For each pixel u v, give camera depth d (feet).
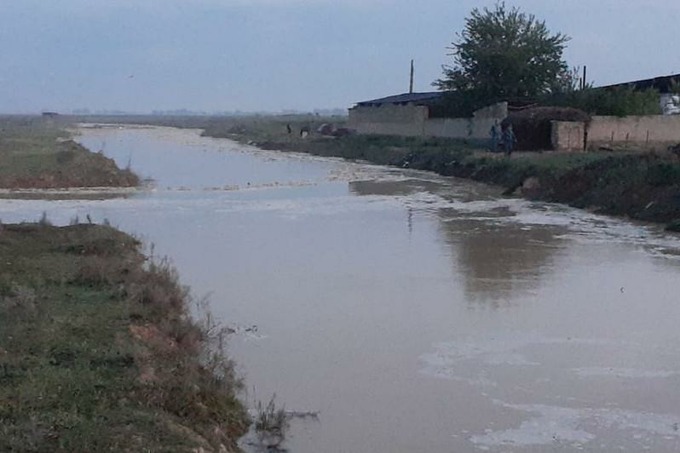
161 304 47.73
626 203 101.09
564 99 178.40
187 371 35.63
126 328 41.16
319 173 168.76
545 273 64.54
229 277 62.69
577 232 86.94
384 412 35.63
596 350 44.37
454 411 35.81
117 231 76.64
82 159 147.23
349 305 54.03
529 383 39.29
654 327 48.83
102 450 26.89
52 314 43.32
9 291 47.88
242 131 378.53
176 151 249.34
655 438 33.12
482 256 71.92
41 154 163.22
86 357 36.01
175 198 120.47
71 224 82.07
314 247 76.84
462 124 204.95
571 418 35.14
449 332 47.73
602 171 113.09
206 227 90.22
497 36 208.64
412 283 60.70
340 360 42.55
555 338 46.55
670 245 78.38
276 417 34.06
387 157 200.23
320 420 34.65
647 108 165.07
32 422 28.12
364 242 79.92
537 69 206.49
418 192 130.41
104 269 54.34
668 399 37.32
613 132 153.99
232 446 31.27
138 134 384.06
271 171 174.29
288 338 46.44
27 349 36.76
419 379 39.81
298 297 56.24
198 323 46.70
